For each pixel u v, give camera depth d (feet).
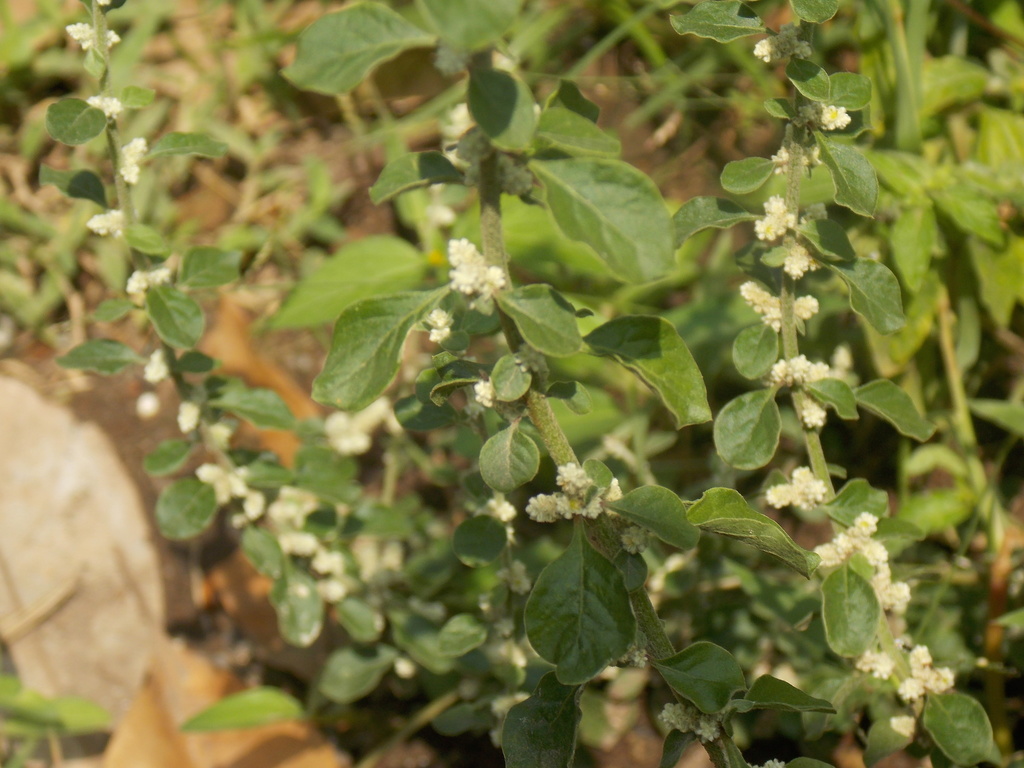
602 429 2.14
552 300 1.44
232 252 1.76
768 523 1.48
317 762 2.03
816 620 1.86
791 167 1.59
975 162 2.04
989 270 2.02
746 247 1.67
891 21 2.00
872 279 1.59
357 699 2.16
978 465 2.02
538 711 1.53
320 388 1.47
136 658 2.23
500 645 1.83
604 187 1.41
